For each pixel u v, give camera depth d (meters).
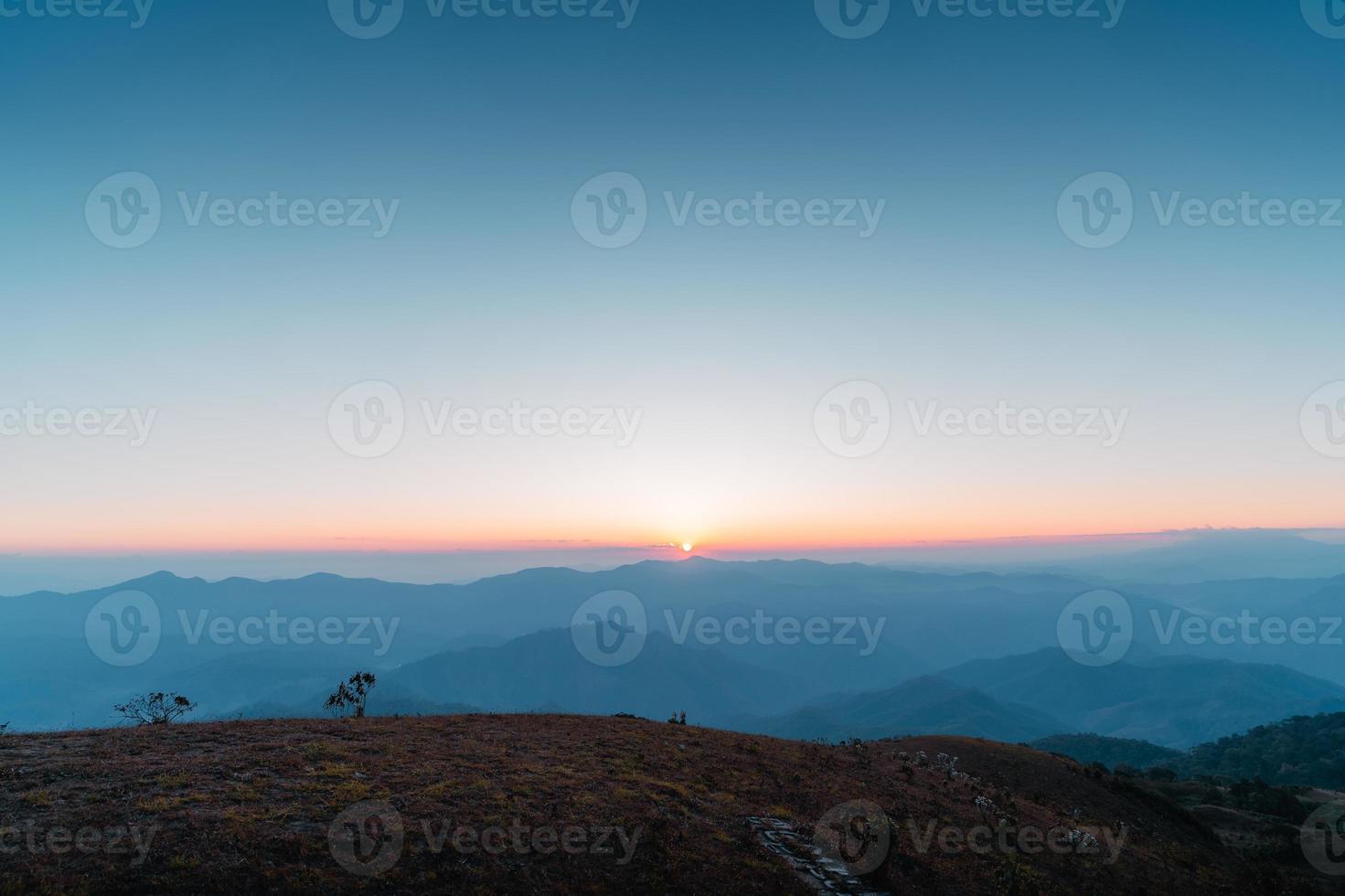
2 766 19.62
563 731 31.38
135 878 14.28
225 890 14.34
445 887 15.77
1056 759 50.34
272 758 22.08
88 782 18.83
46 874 14.07
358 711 32.78
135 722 27.45
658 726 35.97
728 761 29.61
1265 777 165.12
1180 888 27.09
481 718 33.44
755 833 21.69
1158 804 45.38
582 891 16.64
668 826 20.62
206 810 17.45
